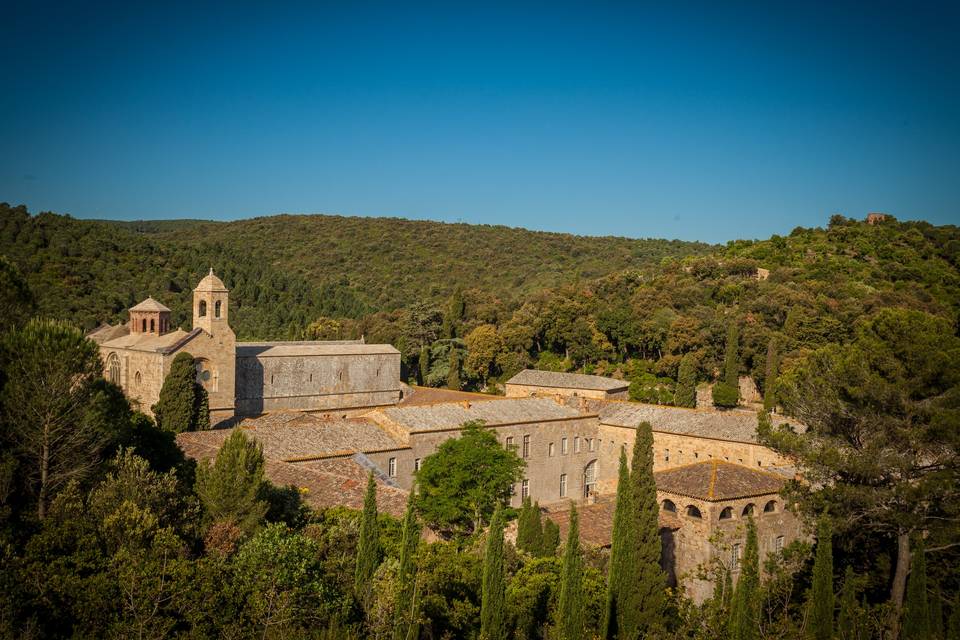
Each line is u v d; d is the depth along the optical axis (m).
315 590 36.44
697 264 171.00
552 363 149.38
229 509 42.12
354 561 41.59
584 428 90.94
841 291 141.00
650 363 140.00
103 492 37.97
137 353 95.06
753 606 37.78
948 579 53.84
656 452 86.88
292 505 49.56
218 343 96.31
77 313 131.00
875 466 49.25
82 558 33.81
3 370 39.34
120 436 44.25
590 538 56.69
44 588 32.09
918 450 50.22
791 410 57.75
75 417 39.41
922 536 51.62
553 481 88.12
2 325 44.62
